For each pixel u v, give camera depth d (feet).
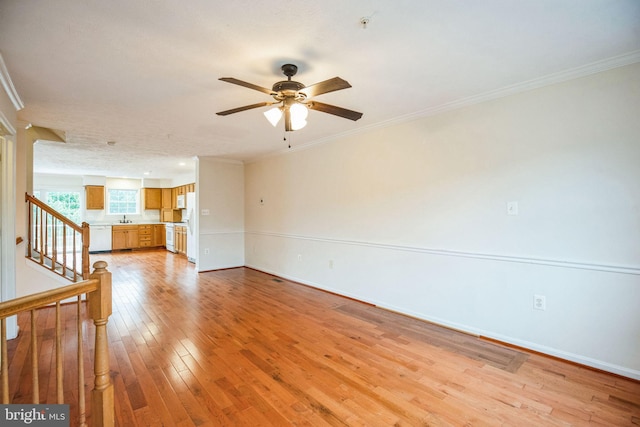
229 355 8.73
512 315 9.13
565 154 8.17
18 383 7.33
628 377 7.38
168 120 11.61
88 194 28.60
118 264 22.72
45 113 10.73
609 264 7.59
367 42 6.52
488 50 6.90
